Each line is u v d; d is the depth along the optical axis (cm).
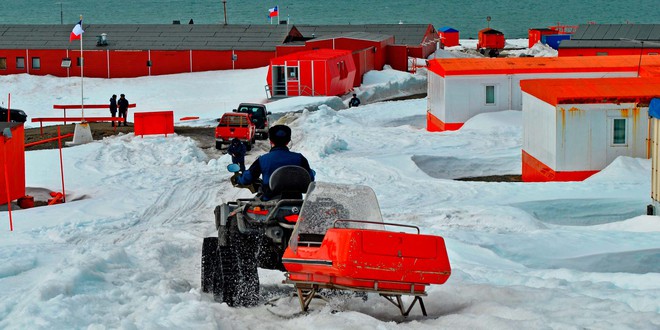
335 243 938
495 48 10644
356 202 1045
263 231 1061
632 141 3064
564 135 3064
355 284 948
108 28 8694
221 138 4241
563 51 7469
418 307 1043
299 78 6944
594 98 3048
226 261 1061
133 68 8375
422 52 9381
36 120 4850
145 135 4575
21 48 8406
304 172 1080
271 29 8700
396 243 937
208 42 8475
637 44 7262
